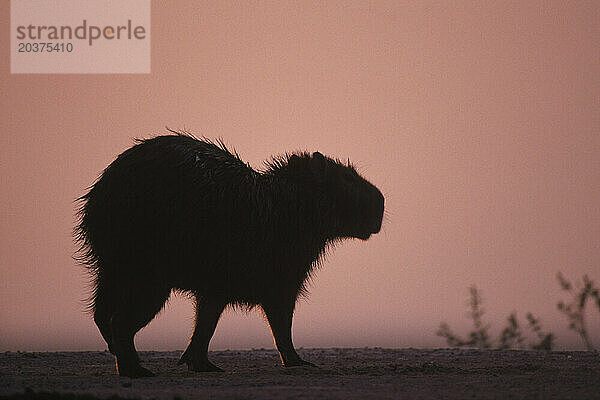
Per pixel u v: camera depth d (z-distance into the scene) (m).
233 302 40.66
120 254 38.47
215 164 40.03
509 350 57.44
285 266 40.94
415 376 38.22
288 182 41.75
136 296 38.44
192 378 37.72
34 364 48.09
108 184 39.28
